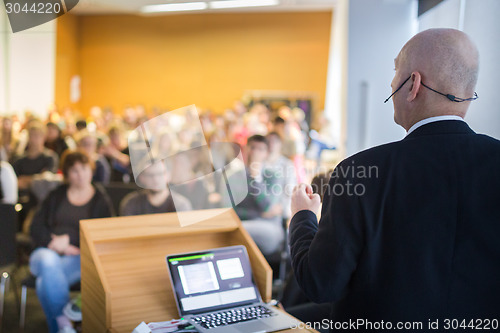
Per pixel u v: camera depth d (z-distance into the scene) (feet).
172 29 37.14
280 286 9.71
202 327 4.24
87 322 4.87
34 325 9.40
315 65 34.86
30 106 30.96
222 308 4.66
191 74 37.06
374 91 11.30
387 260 3.02
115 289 4.75
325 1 31.76
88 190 9.21
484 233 2.91
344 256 3.01
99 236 4.83
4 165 11.90
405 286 2.98
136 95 38.06
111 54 38.09
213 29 36.45
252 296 4.86
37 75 31.73
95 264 4.54
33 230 8.86
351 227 3.03
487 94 6.21
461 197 2.94
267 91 35.58
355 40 11.18
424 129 3.14
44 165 14.88
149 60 37.70
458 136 3.07
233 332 4.14
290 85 35.19
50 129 18.56
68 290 8.14
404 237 2.98
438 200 2.96
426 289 2.96
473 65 3.10
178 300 4.52
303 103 34.86
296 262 3.31
